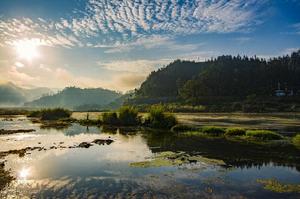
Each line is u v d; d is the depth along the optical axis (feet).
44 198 52.54
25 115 437.58
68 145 115.96
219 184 60.59
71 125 225.15
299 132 152.46
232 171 71.46
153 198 52.19
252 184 60.54
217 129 153.28
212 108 512.63
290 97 610.65
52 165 78.89
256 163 80.33
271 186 59.00
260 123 215.72
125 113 221.46
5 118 338.34
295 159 85.40
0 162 82.58
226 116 331.36
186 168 74.64
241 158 87.25
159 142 122.62
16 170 73.36
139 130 179.52
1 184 61.16
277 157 88.12
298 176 66.80
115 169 73.82
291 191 55.98
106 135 152.87
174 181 62.80
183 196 53.16
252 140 125.90
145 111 485.15
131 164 79.56
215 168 74.59
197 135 146.72
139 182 62.13
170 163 80.12
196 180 63.62
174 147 108.47
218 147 107.76
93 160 85.51
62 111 328.90
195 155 91.97
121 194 54.34
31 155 93.91
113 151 100.83
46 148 108.27
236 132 143.84
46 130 183.42
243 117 305.94
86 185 60.08
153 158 87.71
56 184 60.95
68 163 81.41
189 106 559.38
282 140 123.85
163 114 195.72
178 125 175.52
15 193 55.52
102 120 237.86
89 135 153.89
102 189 57.36
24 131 175.22
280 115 350.02
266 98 607.78
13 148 109.91
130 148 107.14
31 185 60.34
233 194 54.24
